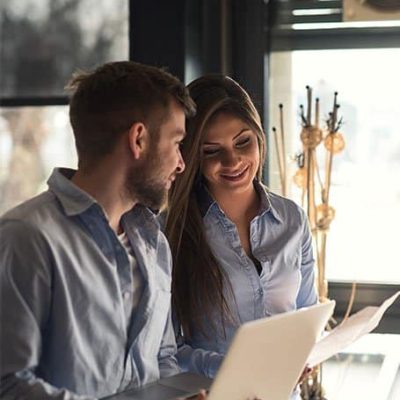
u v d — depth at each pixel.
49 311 1.70
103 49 3.15
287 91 3.20
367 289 3.15
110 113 1.80
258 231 2.36
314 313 1.77
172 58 3.08
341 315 3.16
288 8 3.20
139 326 1.88
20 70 3.18
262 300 2.31
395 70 3.13
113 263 1.82
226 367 1.60
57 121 3.16
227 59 3.21
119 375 1.82
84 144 1.83
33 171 3.18
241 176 2.25
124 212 1.90
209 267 2.28
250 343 1.60
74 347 1.70
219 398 1.66
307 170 2.92
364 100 3.15
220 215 2.33
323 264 2.92
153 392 1.83
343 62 3.16
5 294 1.64
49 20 3.17
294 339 1.76
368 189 3.16
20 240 1.67
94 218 1.80
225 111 2.22
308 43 3.19
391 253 3.15
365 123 3.15
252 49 3.19
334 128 2.92
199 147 2.23
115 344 1.80
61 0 3.16
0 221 1.71
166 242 2.06
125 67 1.86
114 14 3.14
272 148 3.18
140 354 1.89
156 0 3.08
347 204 3.16
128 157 1.81
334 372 3.16
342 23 3.16
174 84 1.88
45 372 1.73
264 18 3.19
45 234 1.69
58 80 3.16
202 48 3.17
